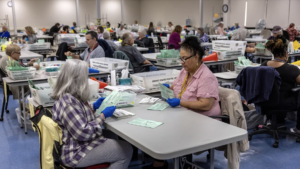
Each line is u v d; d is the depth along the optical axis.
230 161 2.03
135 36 9.65
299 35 10.67
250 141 3.18
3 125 3.79
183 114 1.97
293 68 2.91
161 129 1.67
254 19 14.55
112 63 3.46
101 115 1.75
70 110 1.60
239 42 4.85
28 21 17.98
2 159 2.83
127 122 1.81
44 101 2.37
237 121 2.16
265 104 2.91
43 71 3.78
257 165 2.63
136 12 21.77
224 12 15.31
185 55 2.17
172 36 7.62
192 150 1.43
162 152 1.36
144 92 2.63
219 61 4.72
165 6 19.58
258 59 6.22
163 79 2.72
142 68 4.56
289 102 2.95
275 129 3.17
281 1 13.21
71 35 8.41
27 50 6.38
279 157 2.79
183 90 2.31
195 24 17.52
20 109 3.60
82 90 1.66
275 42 2.98
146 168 2.49
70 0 19.14
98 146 1.71
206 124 1.76
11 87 3.60
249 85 2.86
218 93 2.21
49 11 18.58
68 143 1.67
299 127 3.24
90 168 1.71
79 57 4.44
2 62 3.77
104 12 20.58
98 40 4.69
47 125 1.66
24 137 3.39
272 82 2.74
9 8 17.34
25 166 2.70
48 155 1.74
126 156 1.80
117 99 1.90
